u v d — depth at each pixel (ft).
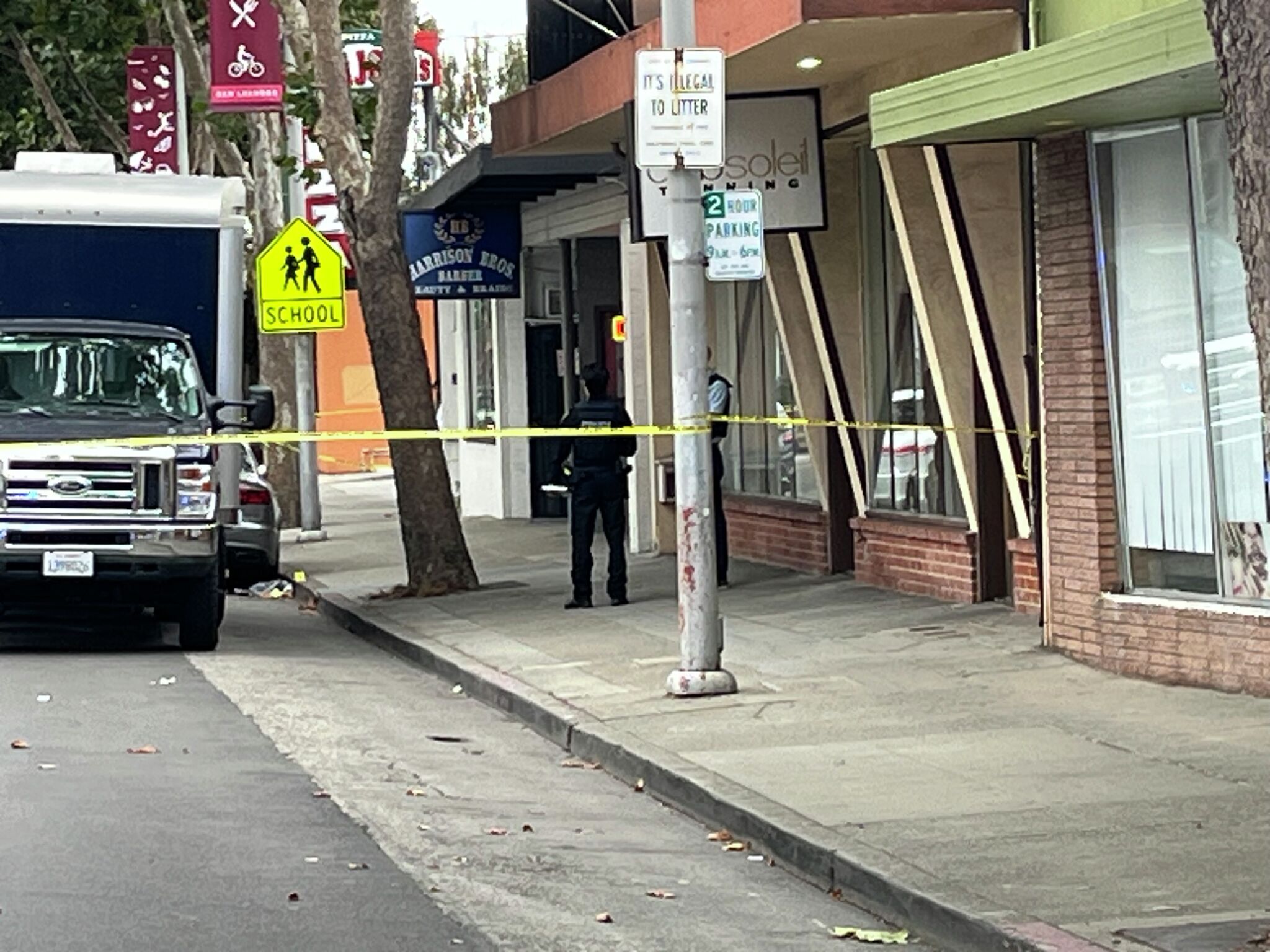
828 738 39.86
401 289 70.08
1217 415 43.42
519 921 28.19
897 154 55.93
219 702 47.96
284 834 33.27
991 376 54.03
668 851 33.24
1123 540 46.09
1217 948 24.61
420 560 70.59
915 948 27.22
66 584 55.88
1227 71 23.16
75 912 27.89
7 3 101.09
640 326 80.53
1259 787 33.94
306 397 96.68
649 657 52.37
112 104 118.52
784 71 56.59
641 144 43.55
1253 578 42.83
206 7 109.09
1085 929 25.73
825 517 67.67
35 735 42.14
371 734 44.39
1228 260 43.14
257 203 102.32
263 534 74.79
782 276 67.21
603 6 78.02
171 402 58.54
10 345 58.65
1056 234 46.98
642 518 80.79
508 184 83.97
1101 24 47.03
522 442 104.53
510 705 47.60
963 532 57.67
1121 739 38.40
